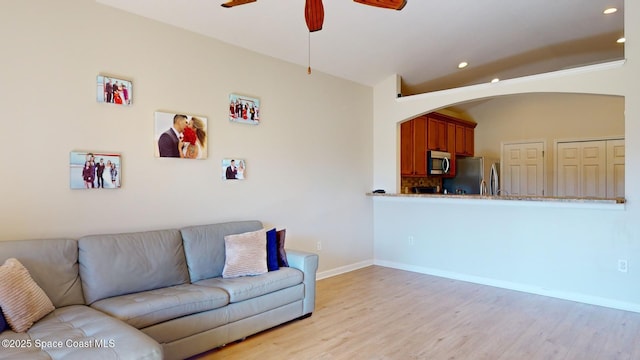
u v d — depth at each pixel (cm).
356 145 538
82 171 290
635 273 357
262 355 271
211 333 269
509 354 271
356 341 294
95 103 297
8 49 260
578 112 627
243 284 295
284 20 363
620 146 587
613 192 592
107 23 304
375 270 527
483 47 473
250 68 405
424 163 619
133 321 232
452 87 618
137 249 288
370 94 564
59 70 280
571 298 392
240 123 395
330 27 392
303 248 462
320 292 421
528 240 421
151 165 328
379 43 440
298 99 456
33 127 270
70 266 259
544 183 659
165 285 294
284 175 439
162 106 335
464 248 470
